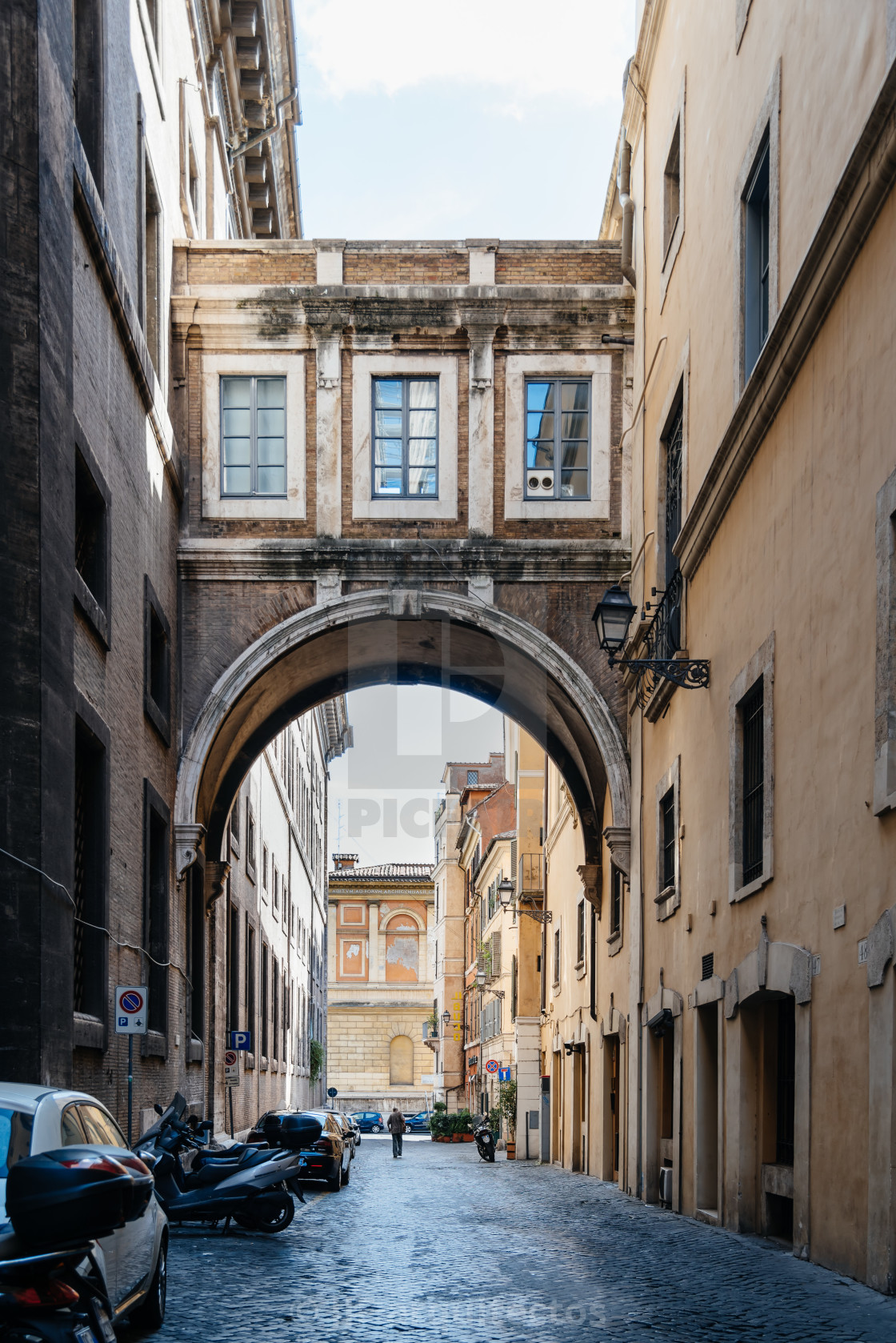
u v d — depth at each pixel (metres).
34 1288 4.99
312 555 22.81
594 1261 11.59
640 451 21.86
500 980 47.78
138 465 18.88
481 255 23.67
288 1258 12.04
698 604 16.47
